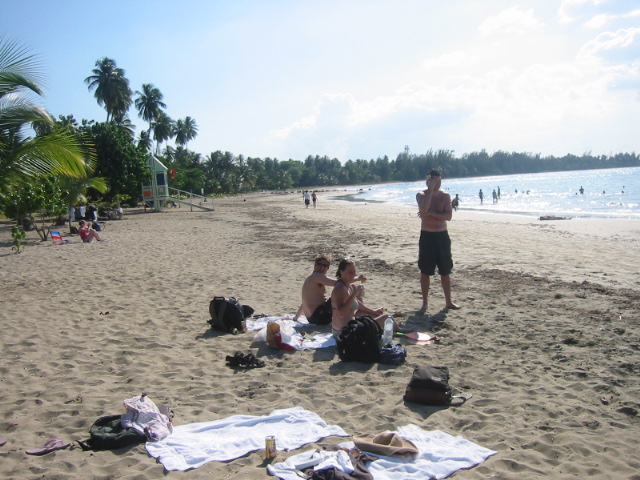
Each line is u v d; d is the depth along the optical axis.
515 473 3.59
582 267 12.18
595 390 5.00
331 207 50.56
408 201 65.69
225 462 3.81
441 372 4.97
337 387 5.26
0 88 11.63
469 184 130.62
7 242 19.66
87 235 19.27
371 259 14.17
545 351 6.20
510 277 10.97
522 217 32.81
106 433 4.11
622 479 3.48
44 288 10.58
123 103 66.12
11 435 4.29
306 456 3.79
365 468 3.63
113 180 38.75
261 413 4.65
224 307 7.34
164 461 3.79
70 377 5.62
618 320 7.43
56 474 3.65
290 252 15.91
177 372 5.77
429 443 4.00
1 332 7.36
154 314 8.36
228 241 19.19
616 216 32.91
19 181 12.78
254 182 142.50
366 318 6.05
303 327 7.48
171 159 100.88
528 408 4.63
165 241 19.25
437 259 8.23
